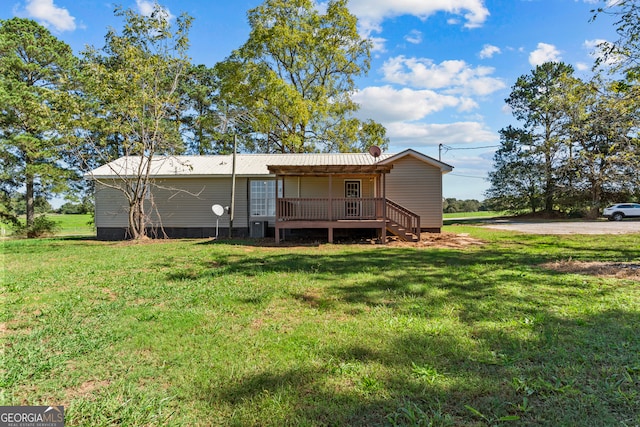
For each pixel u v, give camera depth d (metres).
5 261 9.64
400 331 4.00
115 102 14.55
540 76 30.53
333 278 6.93
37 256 10.62
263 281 6.70
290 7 26.89
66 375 3.09
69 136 14.42
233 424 2.34
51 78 22.78
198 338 3.87
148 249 12.07
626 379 2.80
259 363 3.23
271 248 12.13
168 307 5.12
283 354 3.41
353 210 15.20
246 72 25.89
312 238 15.75
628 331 3.85
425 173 16.69
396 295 5.61
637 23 7.36
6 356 3.46
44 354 3.53
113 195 17.03
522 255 9.86
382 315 4.62
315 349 3.52
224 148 30.80
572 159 10.14
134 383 2.92
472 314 4.58
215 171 16.59
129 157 18.77
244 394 2.71
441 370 3.04
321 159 18.16
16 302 5.39
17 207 24.73
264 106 25.66
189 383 2.90
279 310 4.92
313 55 27.72
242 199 16.83
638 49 7.53
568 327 4.02
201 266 8.51
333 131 27.80
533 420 2.32
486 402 2.54
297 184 16.66
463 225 24.53
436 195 16.67
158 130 15.62
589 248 11.27
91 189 26.70
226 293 5.83
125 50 14.45
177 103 17.20
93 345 3.71
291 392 2.71
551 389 2.69
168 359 3.36
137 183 15.26
